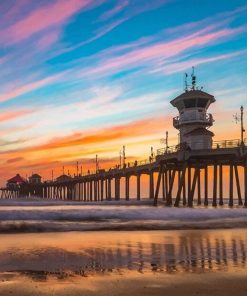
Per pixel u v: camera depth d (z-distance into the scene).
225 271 11.34
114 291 8.98
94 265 12.34
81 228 23.94
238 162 63.91
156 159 65.56
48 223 25.48
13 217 28.20
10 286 9.49
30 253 14.56
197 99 68.25
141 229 23.98
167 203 67.44
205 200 76.75
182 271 11.36
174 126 72.50
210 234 21.34
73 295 8.66
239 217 32.22
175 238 19.38
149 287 9.36
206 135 62.25
